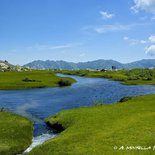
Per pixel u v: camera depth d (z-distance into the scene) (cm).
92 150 3506
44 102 8744
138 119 4581
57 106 7944
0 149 3962
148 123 4284
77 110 6112
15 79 16075
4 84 13762
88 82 17400
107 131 4178
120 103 6475
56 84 14775
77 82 17350
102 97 9975
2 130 4797
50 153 3625
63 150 3644
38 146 4041
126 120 4647
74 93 11300
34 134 5000
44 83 14550
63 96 10281
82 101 8906
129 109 5591
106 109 5875
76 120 5288
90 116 5381
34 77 17512
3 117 5753
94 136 4012
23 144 4278
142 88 13725
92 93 11306
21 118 5847
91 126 4606
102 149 3506
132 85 15538
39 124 5741
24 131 4925
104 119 4972
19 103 8569
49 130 5275
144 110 5312
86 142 3806
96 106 6456
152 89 13225
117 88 13600
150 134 3831
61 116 5816
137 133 3916
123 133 3975
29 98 9750
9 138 4447
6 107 7806
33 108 7631
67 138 4069
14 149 4044
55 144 3897
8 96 10362
